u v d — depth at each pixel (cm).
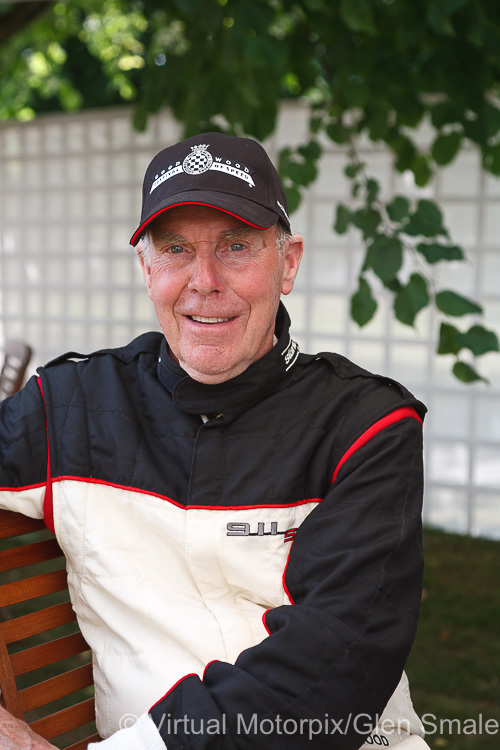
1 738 109
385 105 309
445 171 430
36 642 286
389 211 263
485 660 299
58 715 134
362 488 121
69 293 565
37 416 135
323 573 117
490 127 288
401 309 256
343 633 110
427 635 320
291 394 131
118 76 804
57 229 563
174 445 131
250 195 124
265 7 273
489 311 444
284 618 113
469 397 449
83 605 133
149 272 134
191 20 320
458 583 372
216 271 125
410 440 126
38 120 550
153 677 123
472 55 282
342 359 139
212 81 312
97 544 128
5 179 573
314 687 108
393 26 296
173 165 126
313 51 318
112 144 530
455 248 255
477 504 468
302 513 127
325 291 473
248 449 128
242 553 125
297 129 462
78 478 130
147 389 137
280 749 106
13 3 420
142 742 106
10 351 269
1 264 587
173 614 125
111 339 555
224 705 106
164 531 127
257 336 128
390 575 115
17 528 136
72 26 709
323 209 466
